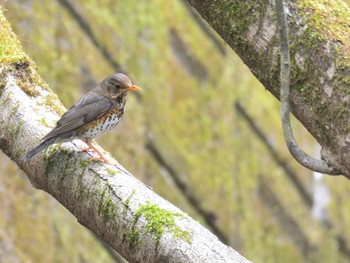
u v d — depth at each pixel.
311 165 7.29
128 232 7.24
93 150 8.16
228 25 7.82
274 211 18.31
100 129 8.73
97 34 16.70
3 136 8.62
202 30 18.66
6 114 8.66
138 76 17.00
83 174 7.82
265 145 18.61
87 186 7.72
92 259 14.66
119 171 7.79
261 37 7.64
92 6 16.88
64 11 16.27
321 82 7.25
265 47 7.64
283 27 7.13
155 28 17.75
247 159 18.19
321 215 19.08
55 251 14.27
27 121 8.51
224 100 18.31
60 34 15.91
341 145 7.16
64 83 15.59
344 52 7.20
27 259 13.88
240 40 7.79
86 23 16.61
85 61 16.14
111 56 16.77
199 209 17.06
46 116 8.60
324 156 7.30
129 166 16.03
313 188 19.14
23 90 8.87
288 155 18.88
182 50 18.03
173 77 17.64
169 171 16.77
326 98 7.23
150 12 17.81
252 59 7.79
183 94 17.66
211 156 17.58
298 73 7.36
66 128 8.34
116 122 9.02
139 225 7.18
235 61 18.88
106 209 7.47
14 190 14.27
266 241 17.91
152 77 17.23
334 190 19.38
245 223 17.67
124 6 17.45
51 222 14.43
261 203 18.16
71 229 14.62
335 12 7.45
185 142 17.27
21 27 15.13
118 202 7.43
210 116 17.92
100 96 8.85
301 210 18.78
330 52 7.23
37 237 14.16
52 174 8.05
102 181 7.66
